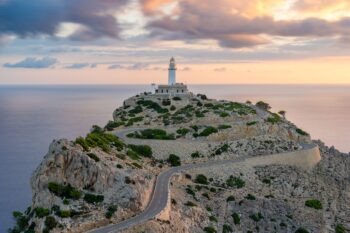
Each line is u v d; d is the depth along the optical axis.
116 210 82.19
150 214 83.50
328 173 138.88
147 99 185.38
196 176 116.75
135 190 87.38
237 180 119.19
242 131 144.62
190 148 130.75
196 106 173.38
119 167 95.19
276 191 118.69
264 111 179.38
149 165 117.19
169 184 103.44
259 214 102.75
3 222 142.12
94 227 78.31
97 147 105.00
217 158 130.38
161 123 154.12
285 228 100.19
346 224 105.50
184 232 85.12
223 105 174.38
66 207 80.69
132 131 145.50
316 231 99.88
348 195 124.06
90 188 86.62
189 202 97.88
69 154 88.75
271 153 136.88
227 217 99.69
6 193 179.38
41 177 85.88
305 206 111.88
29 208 99.69
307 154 140.00
